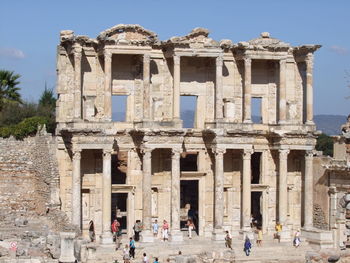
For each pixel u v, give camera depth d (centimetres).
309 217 7950
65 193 7425
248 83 7800
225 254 6900
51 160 7262
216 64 7681
